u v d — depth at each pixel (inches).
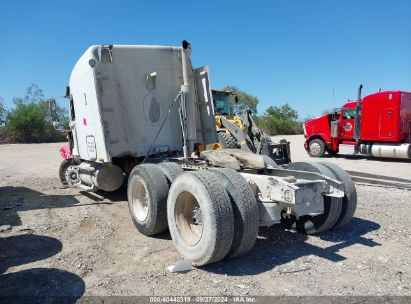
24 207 315.9
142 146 286.4
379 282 157.6
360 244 203.2
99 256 198.2
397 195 320.8
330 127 684.1
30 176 510.3
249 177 193.0
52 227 253.3
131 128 281.4
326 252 192.7
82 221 265.9
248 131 447.5
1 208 316.2
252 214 174.2
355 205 222.1
